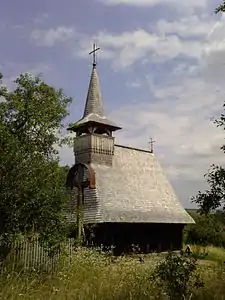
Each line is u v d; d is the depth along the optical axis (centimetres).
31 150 1562
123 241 3603
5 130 1489
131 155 4347
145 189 4128
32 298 952
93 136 3894
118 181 3909
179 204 4341
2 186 1474
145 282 1041
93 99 4088
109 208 3562
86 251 1620
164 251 3944
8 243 1469
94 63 4216
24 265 1317
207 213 1012
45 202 1511
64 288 1028
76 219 1819
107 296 971
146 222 3753
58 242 1499
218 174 995
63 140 1667
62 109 1638
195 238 4016
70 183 3519
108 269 1234
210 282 1059
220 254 2464
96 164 3853
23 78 1598
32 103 1580
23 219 1499
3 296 914
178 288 983
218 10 1020
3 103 1556
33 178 1538
